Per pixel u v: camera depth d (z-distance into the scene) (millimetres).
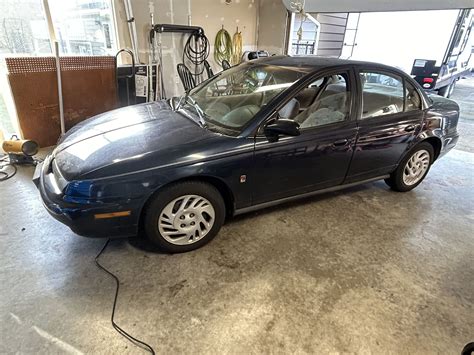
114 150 1833
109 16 4160
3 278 1786
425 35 6086
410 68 6414
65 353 1392
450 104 3020
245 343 1467
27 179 2939
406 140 2641
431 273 1969
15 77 3365
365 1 4414
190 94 2715
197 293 1737
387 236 2320
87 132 2152
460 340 1531
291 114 2102
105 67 4000
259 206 2238
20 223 2281
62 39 3934
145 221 1847
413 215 2621
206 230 2059
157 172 1733
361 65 2383
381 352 1455
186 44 4887
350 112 2311
